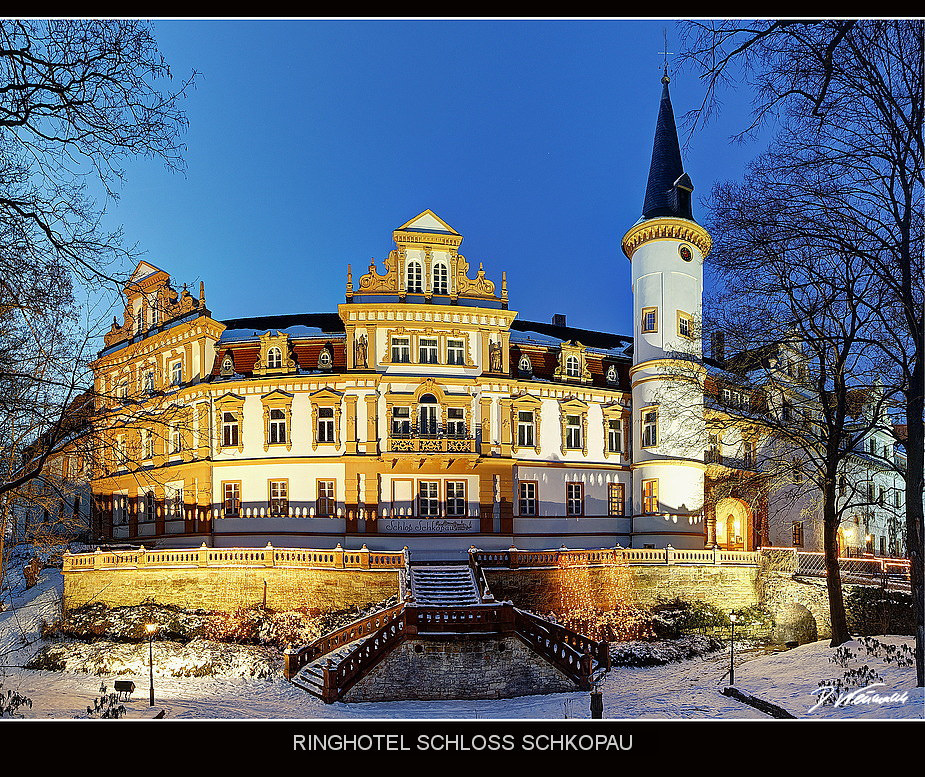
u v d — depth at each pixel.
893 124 14.99
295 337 36.28
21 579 35.00
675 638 28.27
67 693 20.69
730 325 22.66
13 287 11.98
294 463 34.22
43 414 13.77
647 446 37.12
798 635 28.67
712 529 38.53
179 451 36.44
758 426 25.27
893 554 47.66
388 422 34.31
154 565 28.02
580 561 28.95
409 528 33.81
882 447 24.67
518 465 36.31
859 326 20.09
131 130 12.51
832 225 17.70
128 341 40.09
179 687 21.64
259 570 27.31
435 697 21.08
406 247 35.81
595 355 40.19
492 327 36.09
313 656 23.08
